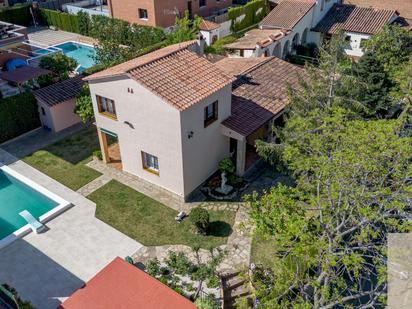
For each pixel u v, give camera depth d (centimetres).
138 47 4003
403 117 1836
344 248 1337
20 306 1703
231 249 2175
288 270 1458
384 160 1473
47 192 2636
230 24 5341
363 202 1385
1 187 2772
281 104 2844
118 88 2416
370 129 1608
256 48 3909
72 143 3203
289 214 1520
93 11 5853
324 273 1362
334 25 4684
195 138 2406
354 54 4653
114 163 2922
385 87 2553
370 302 1295
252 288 1873
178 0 5266
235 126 2573
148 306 1480
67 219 2414
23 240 2272
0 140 3194
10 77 3525
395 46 3197
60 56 3962
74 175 2806
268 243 2197
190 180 2512
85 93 3181
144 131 2452
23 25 6025
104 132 2744
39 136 3306
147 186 2669
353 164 1439
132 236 2286
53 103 3234
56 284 2002
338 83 2339
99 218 2419
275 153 2398
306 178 1805
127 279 1584
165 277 1994
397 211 1451
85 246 2223
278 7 4722
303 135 1952
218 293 1920
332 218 1404
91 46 5288
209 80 2441
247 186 2653
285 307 1368
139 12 5147
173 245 2217
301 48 4634
